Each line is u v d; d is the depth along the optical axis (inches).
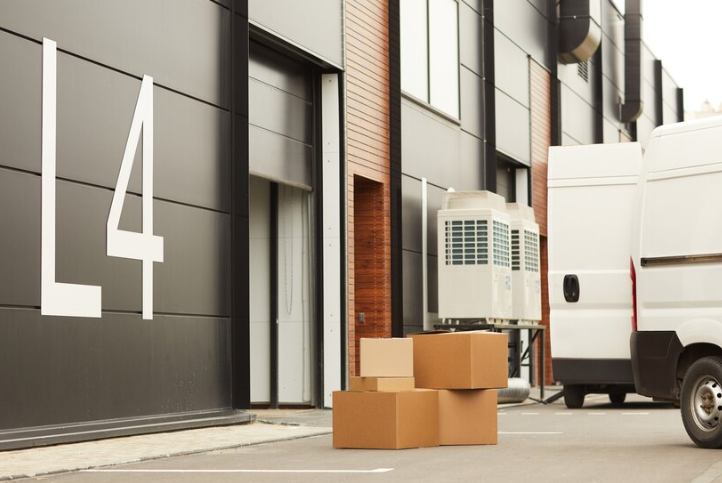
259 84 622.5
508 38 1004.6
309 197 684.7
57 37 444.1
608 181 660.7
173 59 523.8
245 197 571.2
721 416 387.2
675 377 405.7
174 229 520.1
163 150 514.0
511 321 832.9
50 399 434.6
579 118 1234.6
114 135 478.3
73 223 450.6
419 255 791.7
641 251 417.1
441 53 852.0
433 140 829.2
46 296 433.7
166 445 435.8
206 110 549.0
